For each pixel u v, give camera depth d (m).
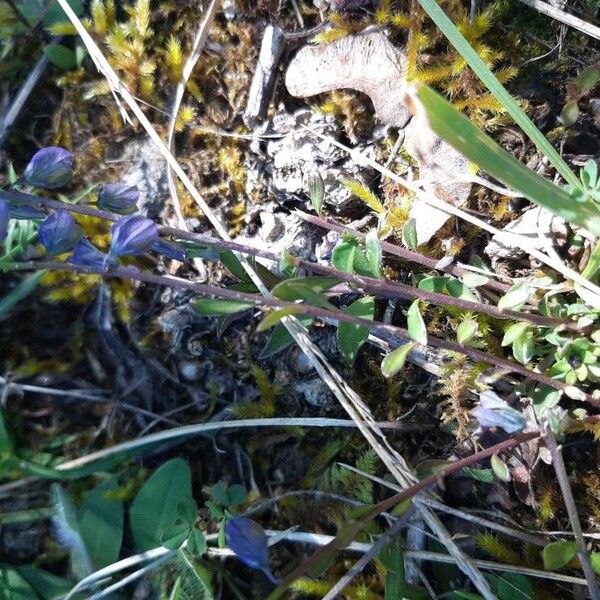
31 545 0.11
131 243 0.08
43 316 0.12
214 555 0.11
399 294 0.10
